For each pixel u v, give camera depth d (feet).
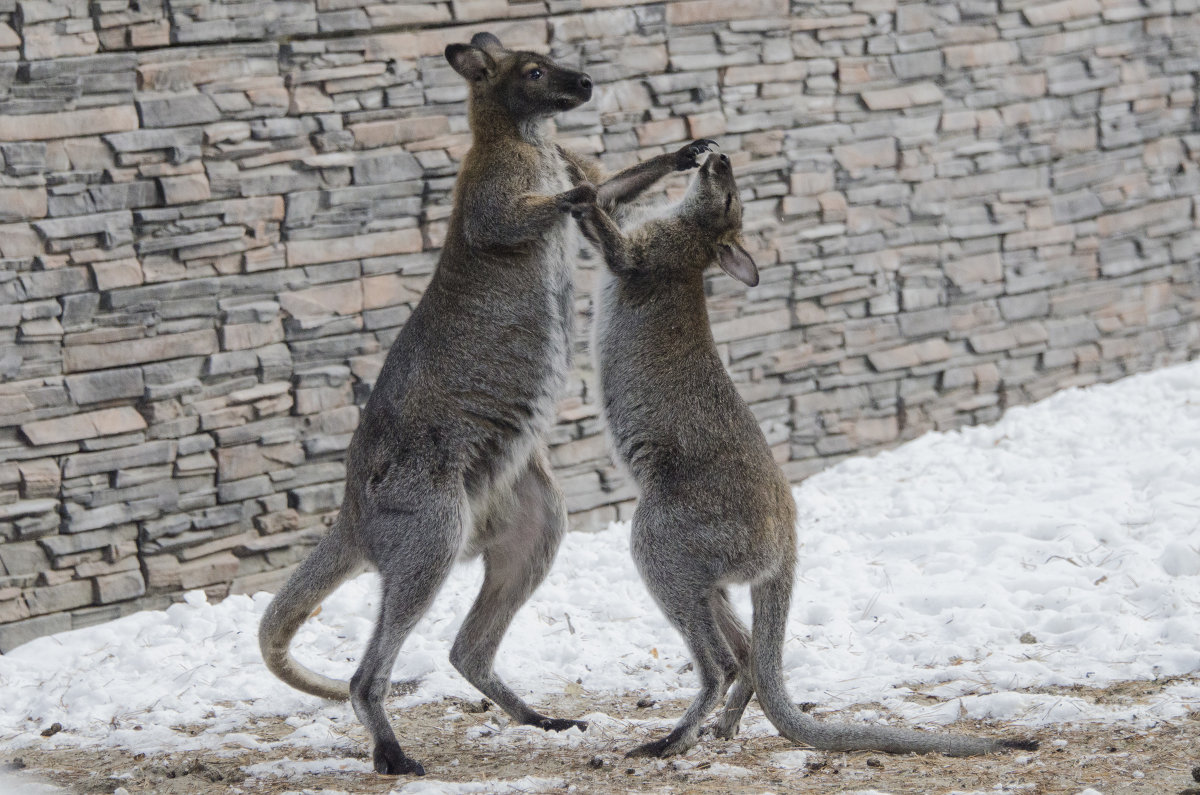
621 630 39.37
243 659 38.37
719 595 30.66
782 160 52.16
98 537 41.39
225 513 43.42
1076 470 48.78
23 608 40.29
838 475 52.85
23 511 40.01
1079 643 34.47
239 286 43.14
